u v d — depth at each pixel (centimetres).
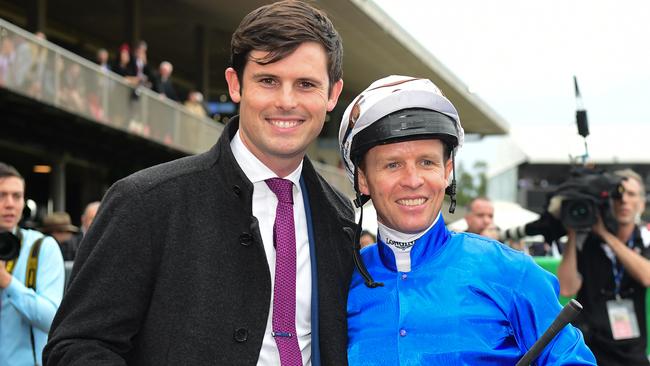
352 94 2408
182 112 1279
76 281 199
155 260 201
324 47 212
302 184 229
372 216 870
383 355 216
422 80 228
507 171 3891
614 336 403
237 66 214
